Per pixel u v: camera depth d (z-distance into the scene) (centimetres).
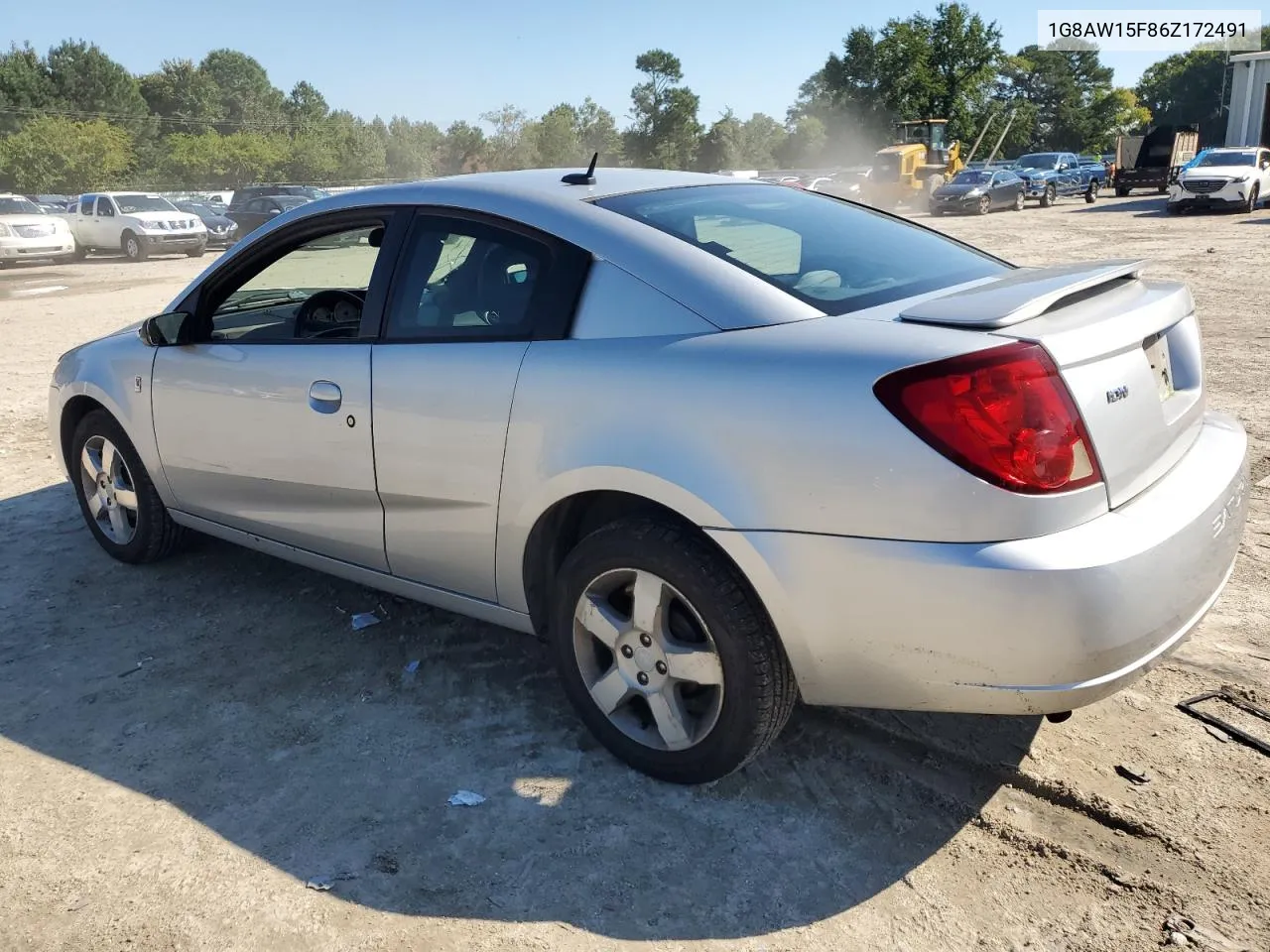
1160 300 270
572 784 289
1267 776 278
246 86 13350
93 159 6669
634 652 281
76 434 451
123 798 289
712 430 249
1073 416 225
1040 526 222
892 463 228
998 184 3141
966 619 225
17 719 332
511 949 230
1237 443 288
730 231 303
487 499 297
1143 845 255
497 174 341
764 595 247
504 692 340
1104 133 8550
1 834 274
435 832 271
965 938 229
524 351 288
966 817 268
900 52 7056
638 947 230
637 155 10206
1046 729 305
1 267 2612
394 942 233
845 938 230
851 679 248
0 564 461
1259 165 2528
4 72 10094
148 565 455
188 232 2575
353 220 347
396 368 314
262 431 358
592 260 285
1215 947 222
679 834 267
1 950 233
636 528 269
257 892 251
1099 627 221
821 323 256
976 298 254
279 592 424
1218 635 356
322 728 322
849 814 272
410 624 392
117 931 239
